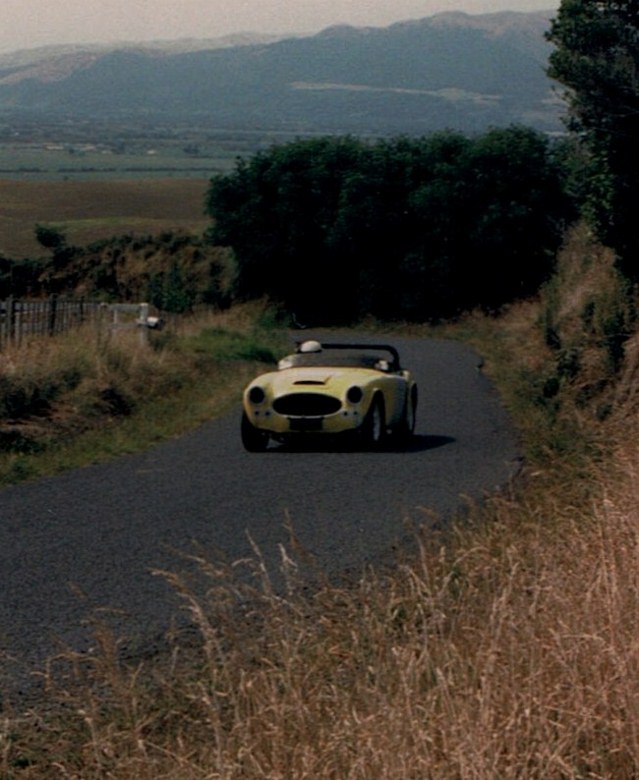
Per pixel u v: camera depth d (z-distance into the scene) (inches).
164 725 497.7
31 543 873.5
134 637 625.0
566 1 2009.1
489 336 4069.9
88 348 1925.4
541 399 1877.5
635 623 481.7
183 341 2778.1
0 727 494.9
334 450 1481.3
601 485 901.2
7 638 625.3
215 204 5546.3
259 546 862.5
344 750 405.1
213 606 602.2
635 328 1795.0
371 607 643.5
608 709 426.6
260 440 1462.8
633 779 407.5
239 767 406.6
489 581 647.1
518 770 393.7
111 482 1189.1
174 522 962.7
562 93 2020.2
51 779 451.5
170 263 6151.6
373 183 5177.2
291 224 5329.7
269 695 453.4
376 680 461.1
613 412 1449.3
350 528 936.3
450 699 424.5
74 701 493.0
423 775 384.2
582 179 2496.3
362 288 5177.2
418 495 1107.9
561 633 473.1
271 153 5502.0
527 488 1093.1
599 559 588.4
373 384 1466.5
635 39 1988.2
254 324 4638.3
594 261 2456.9
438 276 5017.2
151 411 1776.6
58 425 1539.1
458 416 1910.7
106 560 815.1
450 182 5036.9
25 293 6333.7
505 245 4940.9
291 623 585.3
